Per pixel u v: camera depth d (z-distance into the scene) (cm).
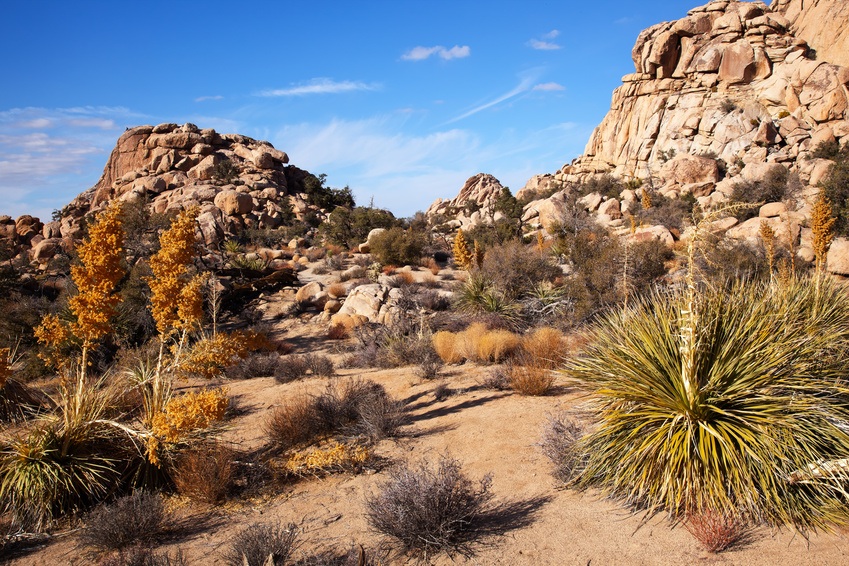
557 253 3031
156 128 7512
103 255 626
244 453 727
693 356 471
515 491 555
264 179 7075
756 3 6912
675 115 6819
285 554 450
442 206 10519
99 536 502
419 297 2455
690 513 442
